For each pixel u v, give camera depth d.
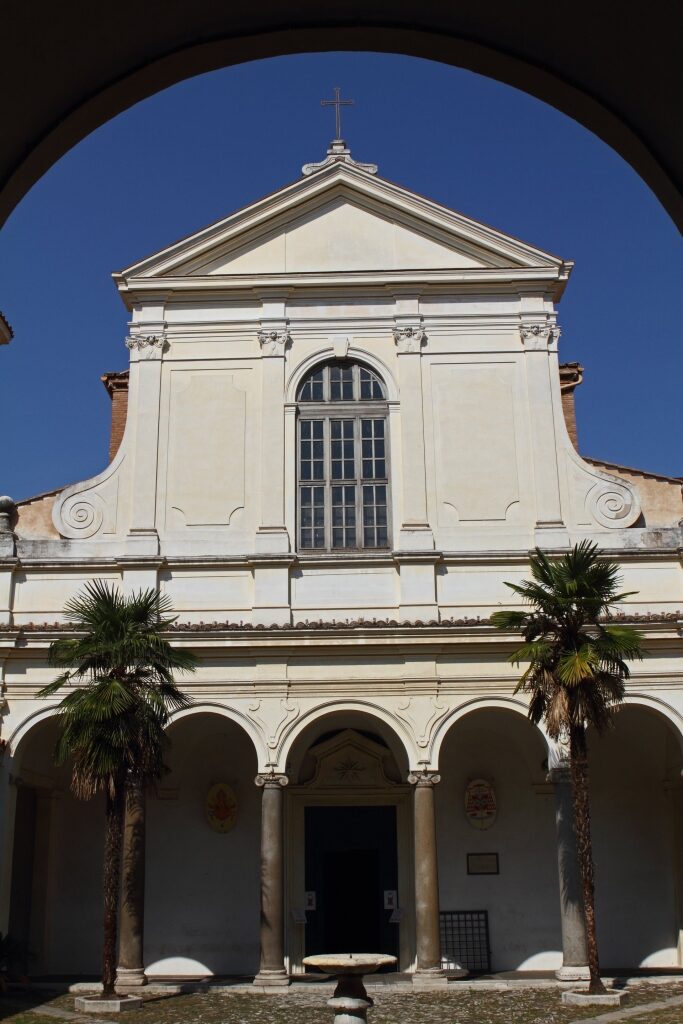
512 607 23.80
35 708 22.81
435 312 26.16
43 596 24.03
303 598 23.92
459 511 24.67
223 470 25.05
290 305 26.27
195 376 25.81
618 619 22.95
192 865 25.05
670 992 20.41
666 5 4.42
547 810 25.25
